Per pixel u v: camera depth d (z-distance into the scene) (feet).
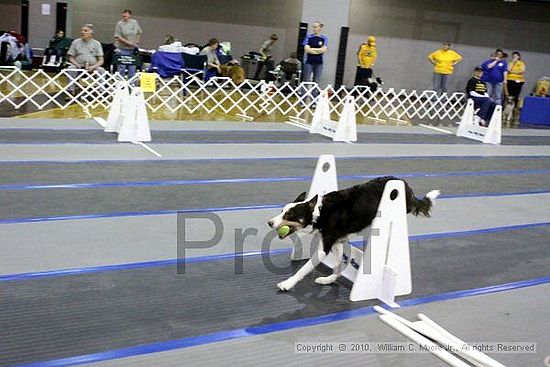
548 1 75.77
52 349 11.11
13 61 58.95
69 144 29.19
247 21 75.82
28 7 64.28
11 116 36.04
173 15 74.13
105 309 12.87
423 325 13.26
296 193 23.72
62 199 20.34
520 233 21.59
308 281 15.52
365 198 14.89
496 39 77.92
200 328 12.45
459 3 75.41
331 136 38.73
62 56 59.52
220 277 15.21
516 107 71.87
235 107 50.26
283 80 60.34
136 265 15.40
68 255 15.65
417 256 18.16
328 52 59.52
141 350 11.36
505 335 13.30
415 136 43.88
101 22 72.49
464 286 16.08
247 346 11.91
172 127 37.11
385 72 75.87
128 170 25.07
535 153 41.29
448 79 78.07
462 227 21.65
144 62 62.75
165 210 20.11
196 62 55.52
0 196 20.04
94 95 47.26
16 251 15.60
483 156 37.93
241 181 24.90
